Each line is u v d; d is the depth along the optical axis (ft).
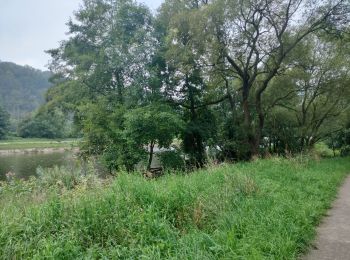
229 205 23.65
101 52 75.77
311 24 68.39
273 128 99.91
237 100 86.99
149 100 71.41
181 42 67.82
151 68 71.61
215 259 15.52
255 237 17.76
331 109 100.58
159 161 75.77
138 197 22.30
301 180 37.58
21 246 15.99
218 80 80.07
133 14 76.38
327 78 88.17
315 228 21.99
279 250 16.35
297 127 103.19
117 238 17.88
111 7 82.38
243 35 66.28
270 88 90.12
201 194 25.25
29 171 98.17
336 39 75.66
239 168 44.11
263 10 63.77
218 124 85.61
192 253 15.60
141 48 72.38
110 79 80.07
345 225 23.09
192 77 77.15
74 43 87.76
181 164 72.08
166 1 75.00
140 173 30.89
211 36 63.36
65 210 19.61
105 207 20.13
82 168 54.65
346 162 72.59
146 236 17.83
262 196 26.76
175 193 23.45
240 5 60.13
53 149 205.57
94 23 84.38
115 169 70.13
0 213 20.10
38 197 28.73
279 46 69.56
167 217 21.09
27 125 285.02
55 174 46.98
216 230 18.89
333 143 132.26
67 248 15.81
